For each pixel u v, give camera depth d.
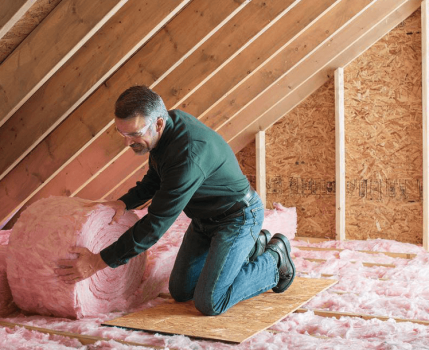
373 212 3.96
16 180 2.89
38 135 2.56
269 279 2.32
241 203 2.15
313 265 3.10
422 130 3.74
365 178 3.96
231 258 2.13
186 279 2.31
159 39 2.60
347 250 3.47
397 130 3.85
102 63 2.39
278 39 3.12
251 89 3.64
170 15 2.28
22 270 2.13
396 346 1.76
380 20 3.72
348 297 2.43
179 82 2.90
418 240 3.85
